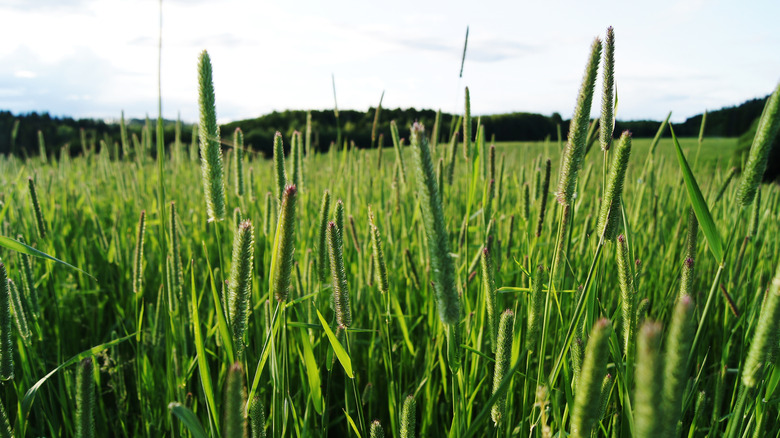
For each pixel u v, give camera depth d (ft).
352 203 17.74
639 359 2.40
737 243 12.70
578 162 5.44
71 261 15.96
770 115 4.85
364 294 12.00
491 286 6.13
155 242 16.44
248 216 15.05
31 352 7.80
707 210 4.67
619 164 4.85
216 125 5.52
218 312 4.93
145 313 12.91
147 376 9.19
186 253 12.63
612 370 7.72
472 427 4.57
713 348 11.40
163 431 8.92
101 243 16.69
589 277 5.09
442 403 9.67
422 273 12.66
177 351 7.82
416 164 3.90
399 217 15.46
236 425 3.31
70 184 24.04
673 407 2.62
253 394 4.88
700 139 13.57
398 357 11.06
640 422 2.43
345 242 14.94
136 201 20.70
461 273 10.34
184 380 7.68
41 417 7.53
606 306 8.17
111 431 10.78
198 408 9.41
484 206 8.89
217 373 9.66
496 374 5.49
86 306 14.42
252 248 4.88
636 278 6.37
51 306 12.91
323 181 22.30
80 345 13.41
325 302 11.79
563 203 5.49
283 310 5.10
